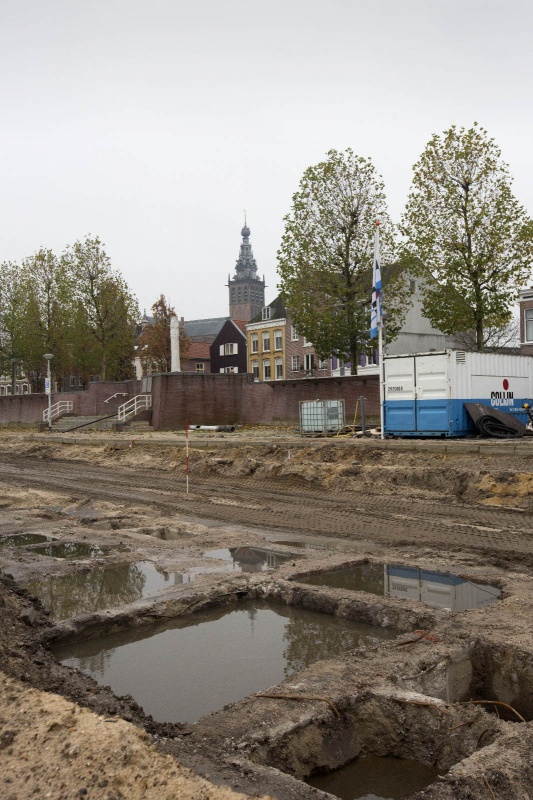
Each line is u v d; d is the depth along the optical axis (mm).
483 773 3881
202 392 36906
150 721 4777
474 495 14070
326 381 31844
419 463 16812
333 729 4855
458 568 8906
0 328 51938
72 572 9180
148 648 6801
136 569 9406
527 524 11609
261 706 4918
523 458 15672
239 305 187750
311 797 3750
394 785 4566
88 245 45750
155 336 54062
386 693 5043
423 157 26750
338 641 6820
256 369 60344
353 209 30219
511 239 25609
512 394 21438
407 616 7035
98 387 43281
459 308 26141
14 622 6906
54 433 36750
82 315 45469
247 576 8602
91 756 3871
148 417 37344
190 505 15125
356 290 30125
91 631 7109
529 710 5664
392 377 21078
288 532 11766
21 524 12766
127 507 14891
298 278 30562
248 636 7055
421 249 26781
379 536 11188
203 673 6156
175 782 3670
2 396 50531
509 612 6836
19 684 5023
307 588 8000
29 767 3791
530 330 39750
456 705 4906
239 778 3922
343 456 18703
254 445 21281
